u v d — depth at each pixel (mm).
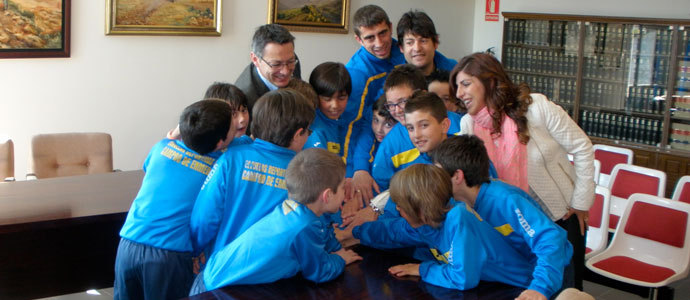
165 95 6008
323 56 7074
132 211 2375
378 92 3398
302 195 1955
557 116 2445
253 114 2213
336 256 2127
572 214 2623
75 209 2877
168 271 2275
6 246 2699
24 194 3104
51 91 5332
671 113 6500
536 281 1931
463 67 2475
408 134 2668
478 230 2021
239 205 2146
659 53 6512
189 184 2311
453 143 2160
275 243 1939
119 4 5477
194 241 2273
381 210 2475
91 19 5422
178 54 6012
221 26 6164
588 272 3676
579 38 7098
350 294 1954
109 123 5715
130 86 5766
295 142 2207
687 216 3514
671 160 6422
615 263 3670
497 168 2496
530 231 2023
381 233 2299
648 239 3686
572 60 7227
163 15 5762
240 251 1987
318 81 2768
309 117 2201
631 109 6832
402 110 2668
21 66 5145
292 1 6613
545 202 2545
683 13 6492
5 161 4324
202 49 6164
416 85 2678
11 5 4945
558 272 1941
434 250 2131
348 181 2711
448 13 8148
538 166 2494
